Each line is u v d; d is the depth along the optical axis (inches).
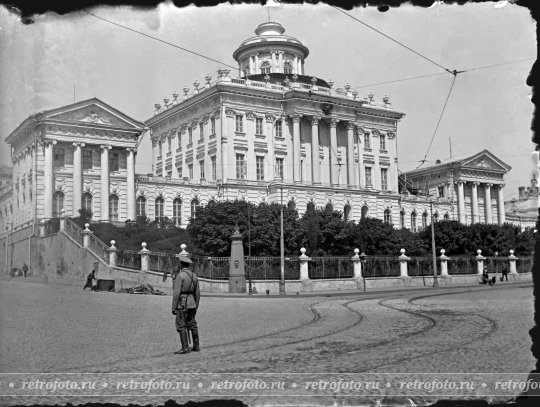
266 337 605.9
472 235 2362.2
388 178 3816.4
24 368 410.9
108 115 2308.1
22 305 701.3
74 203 2257.6
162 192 3016.7
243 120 3299.7
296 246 2204.7
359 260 1969.7
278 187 3154.5
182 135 3388.3
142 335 625.0
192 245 2170.3
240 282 1680.6
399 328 658.2
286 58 3400.6
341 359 452.1
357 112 3683.6
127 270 1662.2
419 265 2183.8
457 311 858.1
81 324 717.3
